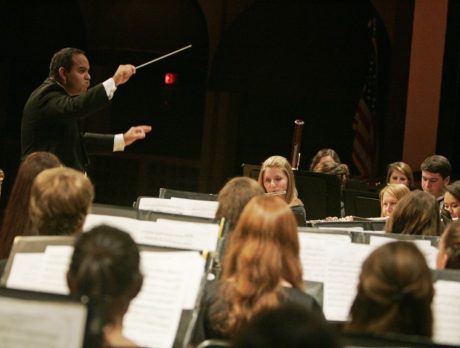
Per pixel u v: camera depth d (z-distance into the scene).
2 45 17.77
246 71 16.94
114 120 19.05
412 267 3.49
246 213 4.26
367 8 16.36
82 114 7.30
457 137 13.54
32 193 4.46
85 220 4.64
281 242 4.20
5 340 2.85
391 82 15.23
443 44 13.34
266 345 2.17
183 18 17.83
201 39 17.81
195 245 5.02
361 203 9.66
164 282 4.11
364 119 15.02
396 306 3.48
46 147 7.46
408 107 13.62
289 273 4.22
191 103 18.55
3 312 2.85
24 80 18.92
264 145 18.16
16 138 18.94
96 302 2.89
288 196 8.18
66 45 18.20
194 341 4.44
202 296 4.32
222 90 17.08
